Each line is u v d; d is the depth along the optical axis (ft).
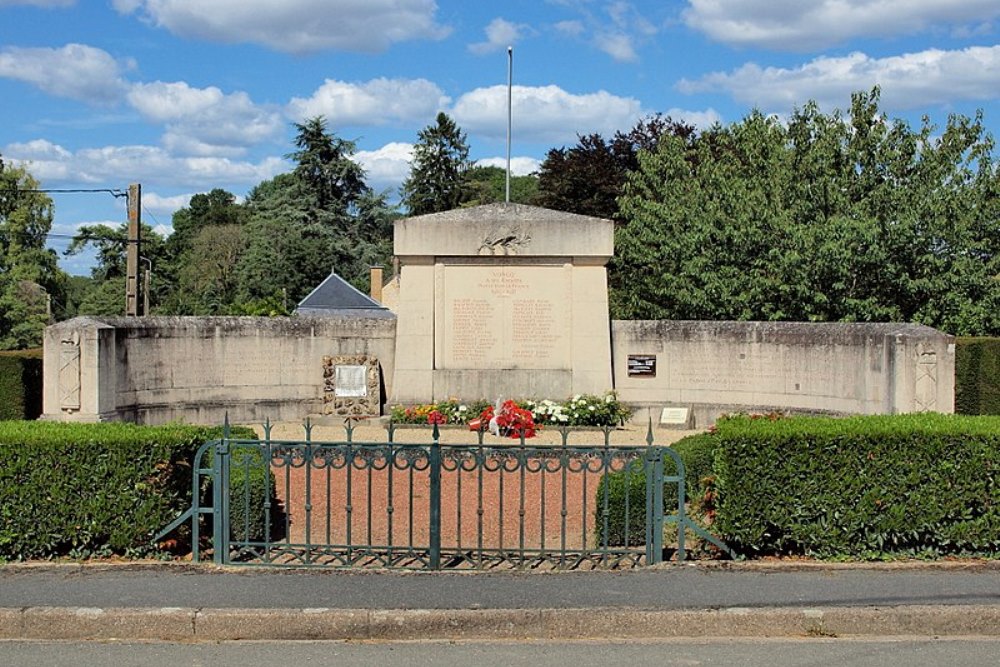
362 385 64.95
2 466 29.86
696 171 117.19
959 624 25.40
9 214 182.39
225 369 64.49
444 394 64.59
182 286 225.56
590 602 25.98
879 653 23.63
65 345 55.26
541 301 64.85
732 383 64.69
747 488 30.22
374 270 178.60
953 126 80.48
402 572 28.81
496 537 34.86
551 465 46.65
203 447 29.89
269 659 23.17
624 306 103.35
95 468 30.14
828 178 78.07
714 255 78.28
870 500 30.30
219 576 28.37
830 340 60.23
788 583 27.76
